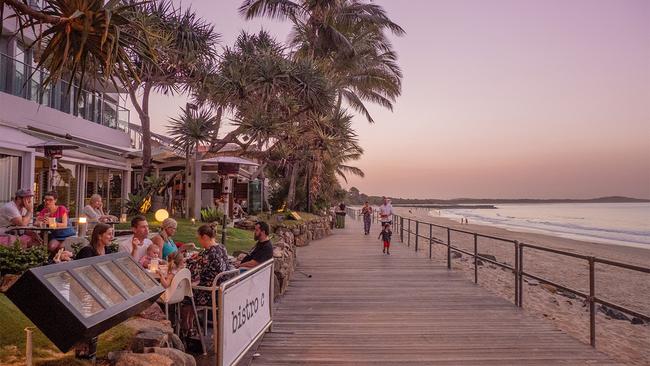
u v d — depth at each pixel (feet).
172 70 57.62
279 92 60.03
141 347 12.01
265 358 17.44
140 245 20.70
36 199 43.32
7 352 10.99
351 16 92.94
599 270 64.59
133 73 14.56
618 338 28.99
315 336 20.38
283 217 68.33
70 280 9.33
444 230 154.61
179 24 55.52
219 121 59.93
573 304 42.22
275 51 65.00
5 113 40.09
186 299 18.26
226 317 13.76
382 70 109.29
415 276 37.40
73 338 8.33
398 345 19.15
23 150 37.73
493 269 61.00
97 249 16.38
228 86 55.72
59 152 35.22
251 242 45.21
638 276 60.23
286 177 98.12
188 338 17.89
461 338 20.20
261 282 18.57
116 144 65.21
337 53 94.12
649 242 120.16
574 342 19.62
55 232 27.89
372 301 27.91
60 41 13.37
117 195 62.03
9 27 42.50
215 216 55.62
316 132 72.13
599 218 308.40
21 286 8.43
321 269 41.24
